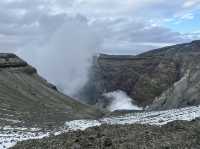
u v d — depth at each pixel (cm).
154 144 4325
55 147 4588
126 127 5050
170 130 4884
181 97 15075
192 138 4531
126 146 4281
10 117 10750
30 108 14125
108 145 4388
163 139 4494
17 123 9588
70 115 14675
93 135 4700
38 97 17212
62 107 16862
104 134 4716
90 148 4362
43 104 16012
